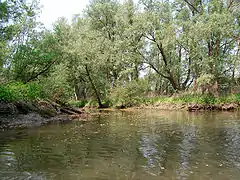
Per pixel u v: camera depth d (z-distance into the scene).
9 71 17.97
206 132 10.15
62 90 19.58
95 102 32.22
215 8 25.78
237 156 6.38
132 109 26.47
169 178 4.79
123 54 30.59
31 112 13.87
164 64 30.56
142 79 33.97
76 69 29.52
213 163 5.77
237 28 23.83
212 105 22.78
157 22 27.27
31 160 5.86
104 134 9.59
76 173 5.01
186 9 28.34
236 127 11.59
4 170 5.08
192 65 27.72
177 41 27.73
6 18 17.58
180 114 19.30
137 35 29.20
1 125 11.49
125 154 6.54
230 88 26.38
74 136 9.09
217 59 25.58
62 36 23.09
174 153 6.67
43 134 9.44
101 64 29.95
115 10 36.66
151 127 11.64
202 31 23.61
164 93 35.59
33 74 19.75
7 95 13.00
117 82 31.34
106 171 5.17
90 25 37.41
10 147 7.18
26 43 18.66
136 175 4.94
